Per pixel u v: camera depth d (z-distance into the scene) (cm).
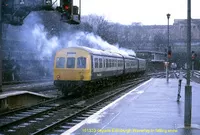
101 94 2702
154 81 4353
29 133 1149
